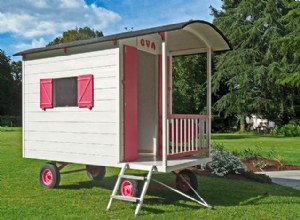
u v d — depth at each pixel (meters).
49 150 6.74
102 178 8.01
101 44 5.96
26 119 7.12
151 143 7.06
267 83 27.02
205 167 8.81
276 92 27.62
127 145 5.86
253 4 28.00
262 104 26.91
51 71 6.70
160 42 6.91
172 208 5.55
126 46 5.89
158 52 6.91
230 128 33.16
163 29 5.34
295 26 25.47
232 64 26.89
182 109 27.25
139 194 5.54
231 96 27.42
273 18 26.30
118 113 5.73
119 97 5.73
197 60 27.69
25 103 7.13
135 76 6.09
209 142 6.70
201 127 6.64
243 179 8.11
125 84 5.85
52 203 5.83
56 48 6.43
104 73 5.92
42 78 6.84
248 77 26.23
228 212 5.34
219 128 33.09
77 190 6.88
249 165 10.02
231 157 8.67
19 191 6.71
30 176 8.30
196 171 8.77
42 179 7.14
